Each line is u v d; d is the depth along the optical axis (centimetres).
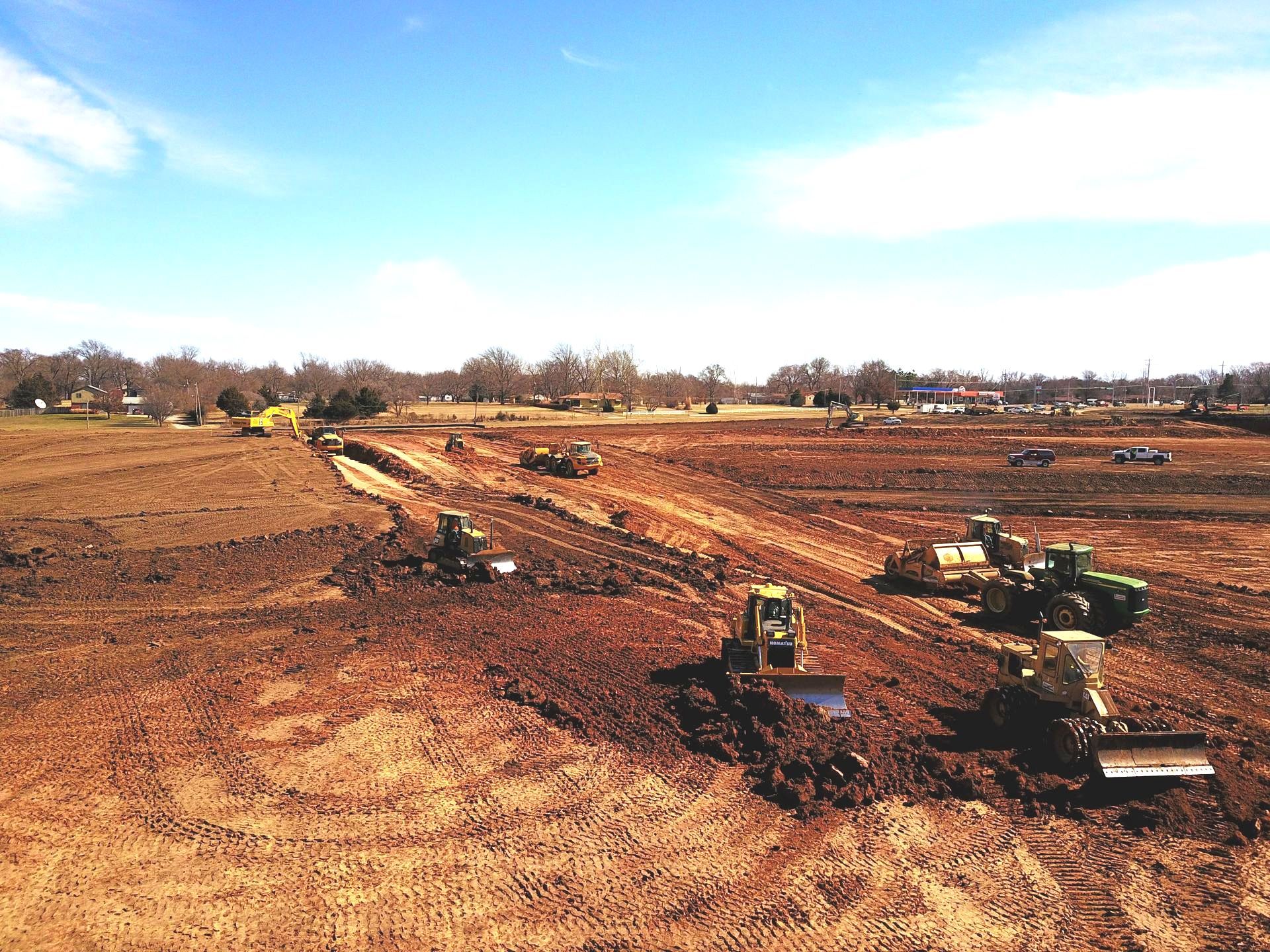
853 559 3447
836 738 1572
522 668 1998
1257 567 3278
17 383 14938
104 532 3544
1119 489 5166
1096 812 1334
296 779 1433
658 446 7619
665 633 2311
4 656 2089
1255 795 1388
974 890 1136
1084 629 2295
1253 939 1039
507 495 4775
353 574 2931
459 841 1241
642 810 1334
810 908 1089
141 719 1700
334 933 1030
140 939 1018
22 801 1359
